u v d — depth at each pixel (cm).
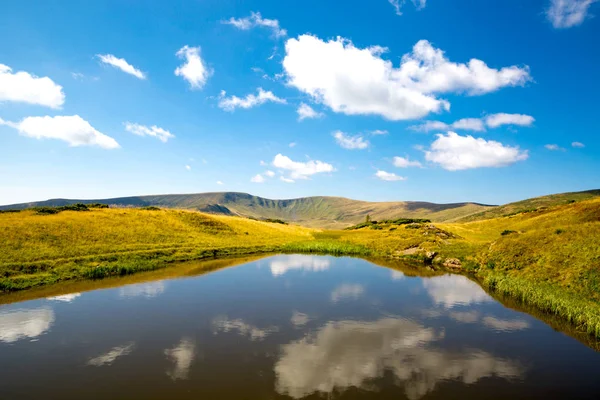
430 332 2286
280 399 1429
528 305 2948
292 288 3519
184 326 2342
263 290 3419
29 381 1562
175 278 3941
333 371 1705
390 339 2153
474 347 2039
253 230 8550
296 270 4631
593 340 2169
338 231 10769
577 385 1606
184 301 2972
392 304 2958
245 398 1430
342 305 2909
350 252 6769
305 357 1866
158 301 2961
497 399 1472
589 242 3675
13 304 2816
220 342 2061
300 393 1480
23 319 2447
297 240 8425
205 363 1770
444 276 4300
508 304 2978
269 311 2714
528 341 2139
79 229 5328
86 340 2067
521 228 7481
